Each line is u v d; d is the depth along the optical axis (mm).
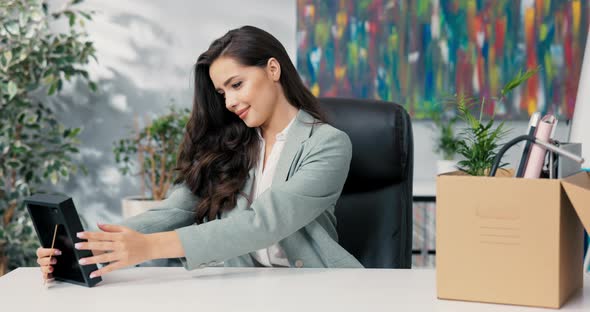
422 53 2914
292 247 1385
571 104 2838
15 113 2748
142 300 877
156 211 1475
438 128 2939
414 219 2609
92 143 3107
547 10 2844
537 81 2852
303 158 1390
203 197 1519
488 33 2879
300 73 2971
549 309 814
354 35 2939
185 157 1552
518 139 862
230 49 1401
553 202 804
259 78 1409
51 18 3023
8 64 2572
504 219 832
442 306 831
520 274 827
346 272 1041
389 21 2922
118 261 1009
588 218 777
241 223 1150
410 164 1551
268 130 1510
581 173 917
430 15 2906
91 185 3121
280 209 1220
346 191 1572
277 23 3018
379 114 1550
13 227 2676
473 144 1002
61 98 3094
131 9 3064
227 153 1511
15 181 2842
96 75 3086
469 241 849
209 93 1517
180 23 3057
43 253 987
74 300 886
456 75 2898
